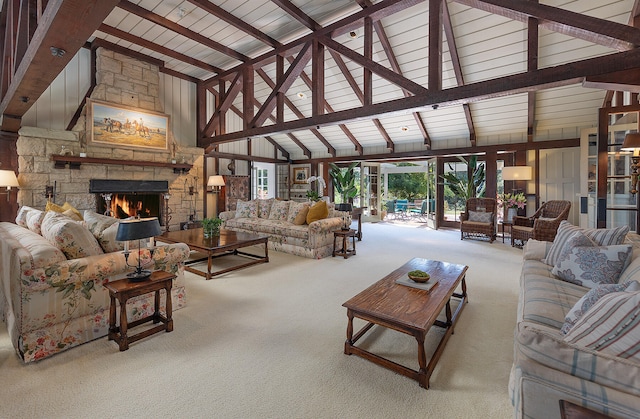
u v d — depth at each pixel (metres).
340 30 4.61
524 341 1.01
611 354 1.02
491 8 3.39
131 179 6.21
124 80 6.02
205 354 2.08
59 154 5.23
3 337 2.30
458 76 5.27
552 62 4.67
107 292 2.32
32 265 1.94
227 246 3.93
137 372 1.87
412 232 7.70
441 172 8.51
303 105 7.71
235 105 8.48
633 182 3.50
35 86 3.10
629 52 2.75
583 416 0.85
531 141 6.71
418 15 4.60
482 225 6.27
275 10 4.57
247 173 9.45
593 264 2.12
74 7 1.77
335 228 5.18
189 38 5.23
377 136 8.62
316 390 1.72
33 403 1.61
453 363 1.98
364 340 2.27
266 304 2.95
